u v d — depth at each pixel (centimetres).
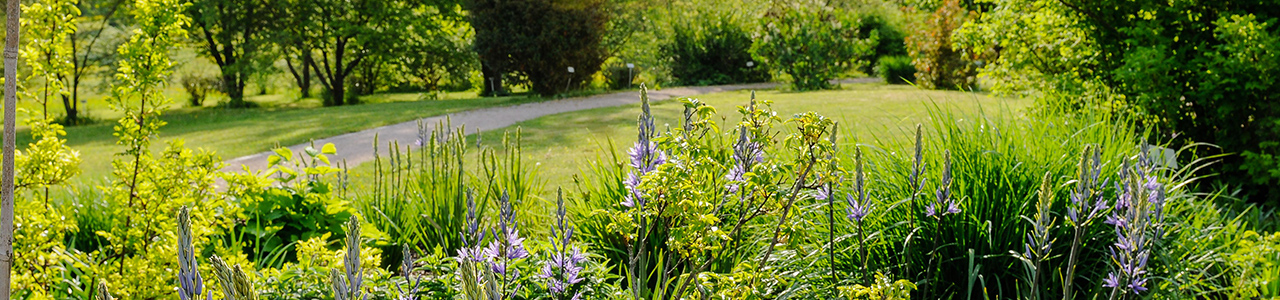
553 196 673
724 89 2325
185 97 3341
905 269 361
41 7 282
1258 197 652
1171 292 339
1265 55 572
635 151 289
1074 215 259
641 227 281
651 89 2356
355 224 147
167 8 294
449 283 297
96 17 2450
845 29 2322
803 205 373
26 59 284
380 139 1230
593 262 343
